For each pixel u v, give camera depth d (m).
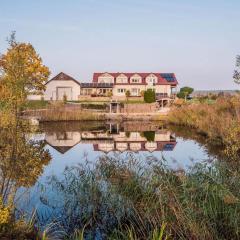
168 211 8.00
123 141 26.89
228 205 7.71
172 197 8.22
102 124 42.00
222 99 33.28
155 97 62.53
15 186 8.62
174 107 46.66
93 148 22.98
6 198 8.44
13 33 11.77
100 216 9.27
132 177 9.80
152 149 22.20
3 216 6.66
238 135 17.53
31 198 10.35
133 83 74.50
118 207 9.10
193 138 27.62
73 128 36.81
